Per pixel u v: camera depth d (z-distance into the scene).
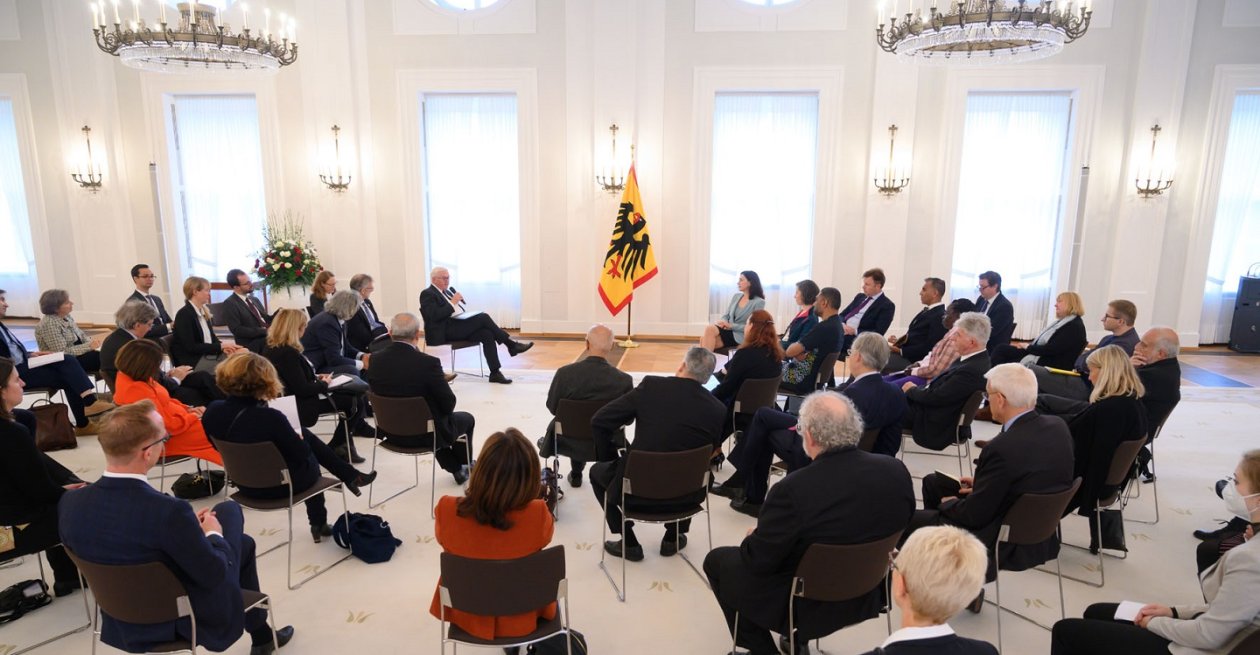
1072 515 3.84
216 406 2.96
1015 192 7.89
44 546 2.68
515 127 8.23
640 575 3.18
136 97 8.21
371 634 2.72
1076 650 2.10
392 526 3.60
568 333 8.45
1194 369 7.03
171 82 8.16
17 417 2.95
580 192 8.09
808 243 8.16
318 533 3.43
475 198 8.42
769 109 7.95
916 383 4.57
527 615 2.17
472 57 7.94
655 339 8.26
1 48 8.16
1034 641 2.72
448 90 8.02
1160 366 3.73
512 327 8.71
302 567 3.21
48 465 2.87
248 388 2.91
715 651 2.65
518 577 2.05
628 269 7.69
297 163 8.27
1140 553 3.43
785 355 4.95
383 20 7.93
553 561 2.10
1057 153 7.80
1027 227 7.95
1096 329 7.96
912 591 1.38
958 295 8.16
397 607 2.90
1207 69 7.43
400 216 8.30
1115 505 3.96
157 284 8.62
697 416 2.98
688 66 7.79
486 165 8.34
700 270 8.17
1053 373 4.63
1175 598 3.03
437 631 2.74
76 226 8.48
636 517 2.94
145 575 1.95
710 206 8.04
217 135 8.41
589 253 8.23
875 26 7.52
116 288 8.61
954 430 3.86
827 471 2.13
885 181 7.69
